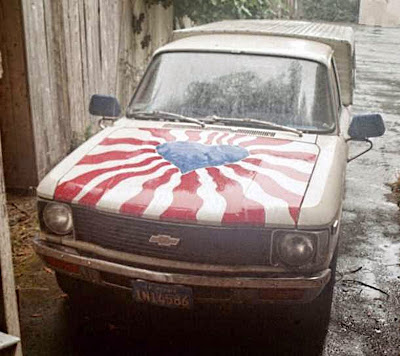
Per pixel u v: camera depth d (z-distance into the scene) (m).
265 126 4.23
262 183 3.48
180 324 4.00
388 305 4.32
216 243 3.27
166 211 3.27
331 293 3.94
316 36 5.37
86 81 7.11
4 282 2.51
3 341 2.46
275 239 3.26
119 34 8.23
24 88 5.64
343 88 5.81
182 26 11.00
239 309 3.66
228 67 4.56
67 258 3.53
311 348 3.77
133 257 3.39
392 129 9.66
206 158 3.75
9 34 5.48
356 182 7.11
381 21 28.06
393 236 5.58
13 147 5.85
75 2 6.64
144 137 4.10
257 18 11.47
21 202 5.86
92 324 3.96
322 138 4.18
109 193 3.43
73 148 6.81
